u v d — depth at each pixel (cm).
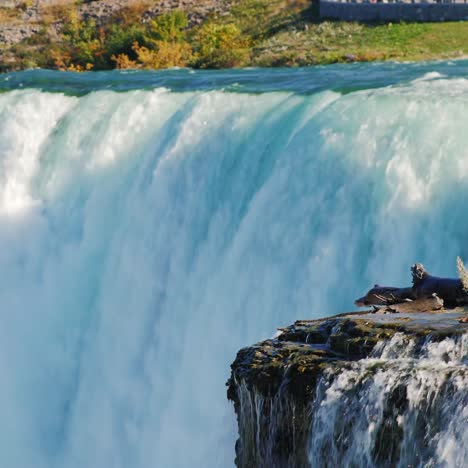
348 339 2230
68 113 5022
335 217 3503
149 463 3844
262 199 3762
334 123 3678
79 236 4622
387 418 2041
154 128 4709
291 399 2189
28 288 4662
